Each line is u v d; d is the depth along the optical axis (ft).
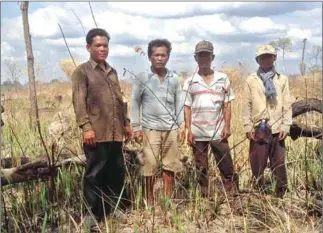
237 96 23.13
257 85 17.17
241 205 15.89
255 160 17.39
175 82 16.98
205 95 17.08
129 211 16.31
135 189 17.25
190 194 16.21
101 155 15.53
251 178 18.16
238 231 15.12
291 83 20.94
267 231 15.08
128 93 20.26
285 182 17.34
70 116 21.16
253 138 17.20
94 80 15.37
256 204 16.33
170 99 16.88
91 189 15.64
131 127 16.74
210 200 16.58
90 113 15.42
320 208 16.21
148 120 16.84
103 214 15.93
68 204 16.11
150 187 16.88
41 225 15.47
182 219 15.79
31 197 16.07
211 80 17.16
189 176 18.11
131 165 17.79
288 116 17.29
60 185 16.53
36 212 15.70
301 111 19.26
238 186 17.52
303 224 15.55
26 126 20.52
